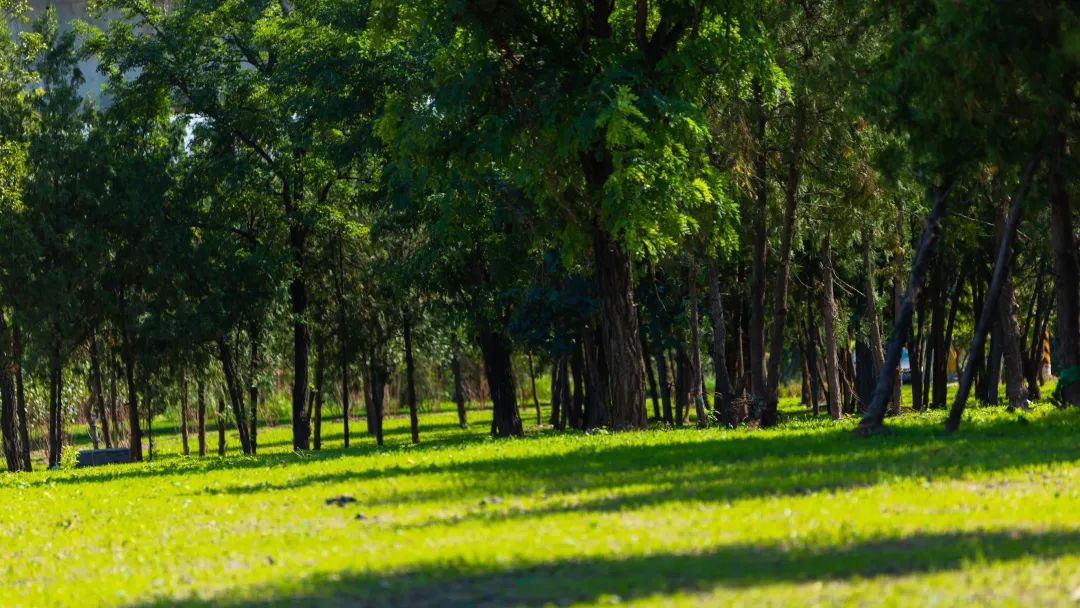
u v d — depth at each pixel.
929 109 24.69
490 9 30.31
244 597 11.54
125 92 52.72
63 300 49.59
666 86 30.98
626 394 34.03
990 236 44.41
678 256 41.12
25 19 51.78
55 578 14.47
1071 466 17.20
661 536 12.85
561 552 12.23
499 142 30.38
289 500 20.00
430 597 10.72
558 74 30.39
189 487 24.83
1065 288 28.09
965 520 12.86
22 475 38.38
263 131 52.31
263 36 50.34
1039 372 67.81
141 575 13.84
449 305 49.81
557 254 43.47
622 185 29.25
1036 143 24.19
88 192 50.50
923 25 25.70
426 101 33.00
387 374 61.41
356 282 58.94
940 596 9.03
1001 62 23.69
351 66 44.06
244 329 57.69
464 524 15.16
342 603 10.80
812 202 37.62
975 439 22.06
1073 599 8.84
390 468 24.52
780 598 9.33
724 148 34.00
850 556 10.95
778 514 14.00
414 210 44.69
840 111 33.19
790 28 33.47
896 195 35.75
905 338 24.69
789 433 27.23
